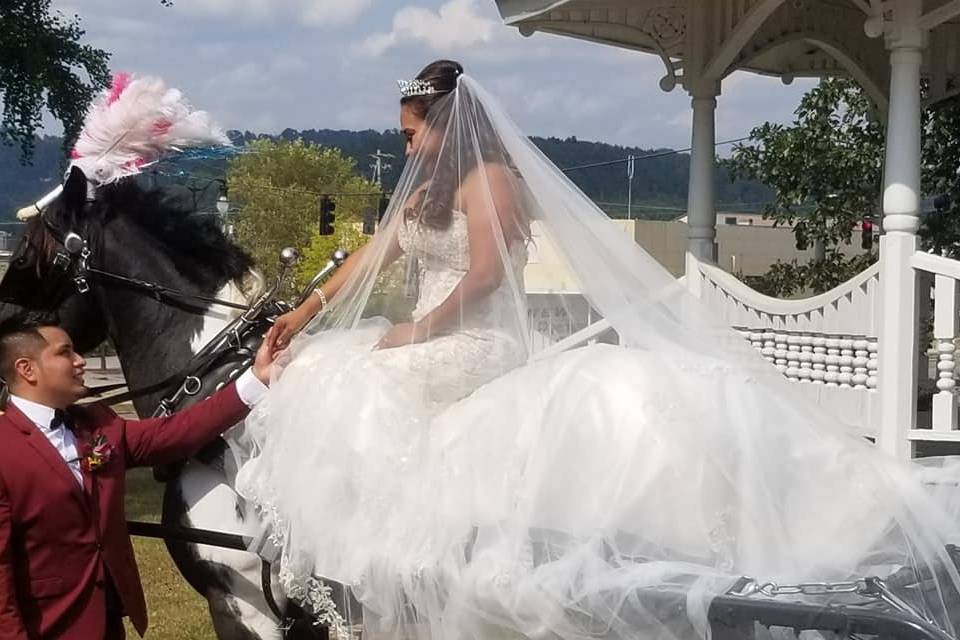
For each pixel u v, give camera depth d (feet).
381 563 9.75
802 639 8.29
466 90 10.85
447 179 10.80
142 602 10.89
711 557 9.07
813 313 19.47
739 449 9.46
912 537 9.20
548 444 9.71
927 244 31.24
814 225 34.06
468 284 10.56
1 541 9.94
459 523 9.68
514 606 9.15
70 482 10.28
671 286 11.24
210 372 11.71
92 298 12.46
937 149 31.27
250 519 10.78
